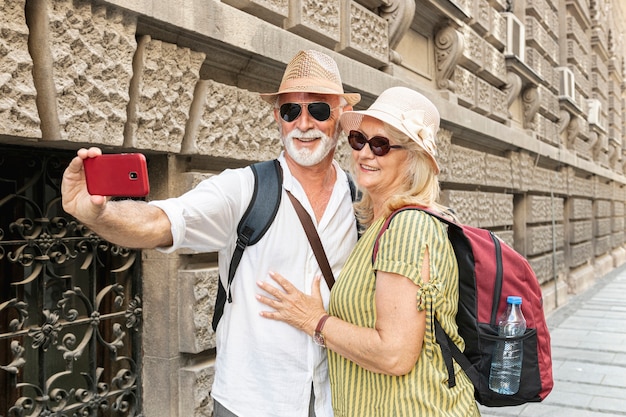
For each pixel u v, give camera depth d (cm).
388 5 492
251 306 185
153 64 268
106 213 141
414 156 183
